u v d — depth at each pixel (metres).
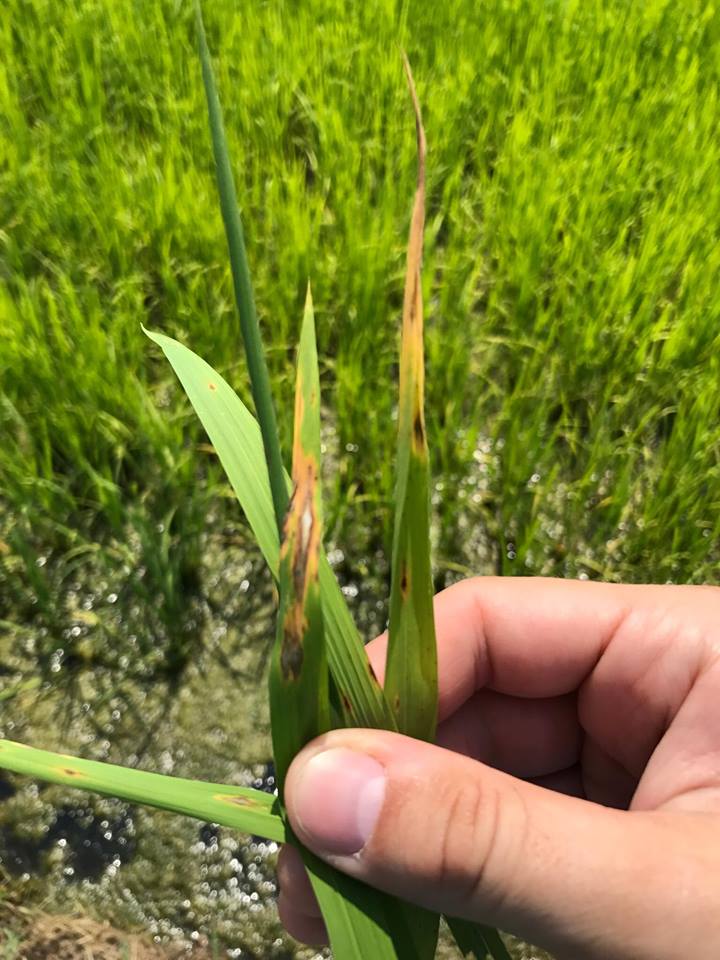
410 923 0.13
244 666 0.28
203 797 0.11
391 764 0.12
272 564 0.11
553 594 0.20
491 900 0.13
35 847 0.24
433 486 0.31
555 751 0.22
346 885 0.12
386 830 0.12
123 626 0.28
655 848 0.13
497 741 0.22
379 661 0.20
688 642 0.18
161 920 0.23
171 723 0.27
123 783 0.11
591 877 0.13
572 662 0.20
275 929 0.23
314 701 0.11
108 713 0.27
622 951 0.13
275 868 0.24
